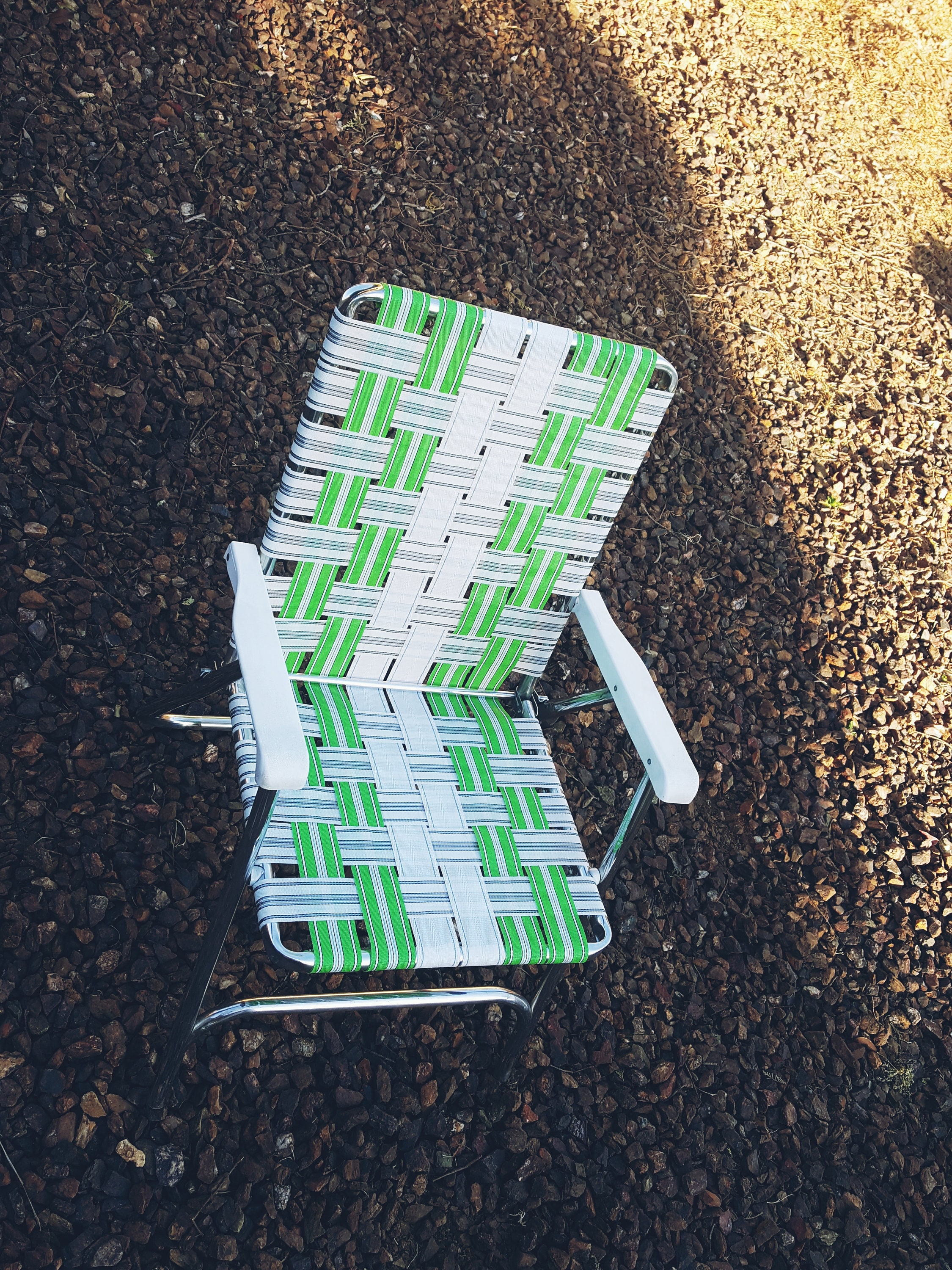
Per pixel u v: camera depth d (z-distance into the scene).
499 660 1.82
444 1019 1.84
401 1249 1.58
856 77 5.09
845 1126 2.03
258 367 2.59
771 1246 1.81
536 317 3.18
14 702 1.80
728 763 2.56
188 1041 1.42
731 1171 1.88
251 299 2.69
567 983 1.99
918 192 4.74
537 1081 1.83
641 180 3.87
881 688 2.94
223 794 1.91
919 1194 1.99
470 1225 1.64
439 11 3.73
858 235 4.36
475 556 1.67
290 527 1.54
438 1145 1.69
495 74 3.72
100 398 2.28
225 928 1.31
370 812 1.51
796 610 3.02
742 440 3.34
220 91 3.00
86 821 1.74
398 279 2.97
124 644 2.00
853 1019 2.22
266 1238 1.49
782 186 4.30
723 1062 2.02
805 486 3.35
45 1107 1.46
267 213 2.87
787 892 2.38
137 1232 1.41
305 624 1.66
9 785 1.71
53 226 2.44
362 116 3.27
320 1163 1.58
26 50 2.65
